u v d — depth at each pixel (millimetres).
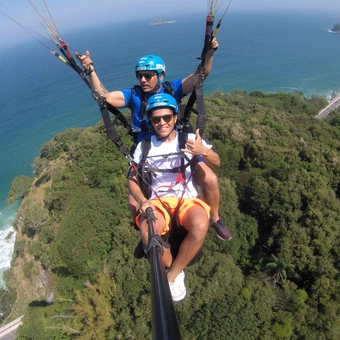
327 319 24141
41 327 32469
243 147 45812
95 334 26594
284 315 24500
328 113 99438
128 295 27078
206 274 27125
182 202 4551
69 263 35406
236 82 149875
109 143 49281
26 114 116688
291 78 152625
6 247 56812
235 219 33281
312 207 32344
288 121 62688
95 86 5180
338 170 40000
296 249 29344
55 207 46781
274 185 35625
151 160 4730
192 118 39750
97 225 37469
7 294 44594
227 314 23859
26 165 82812
